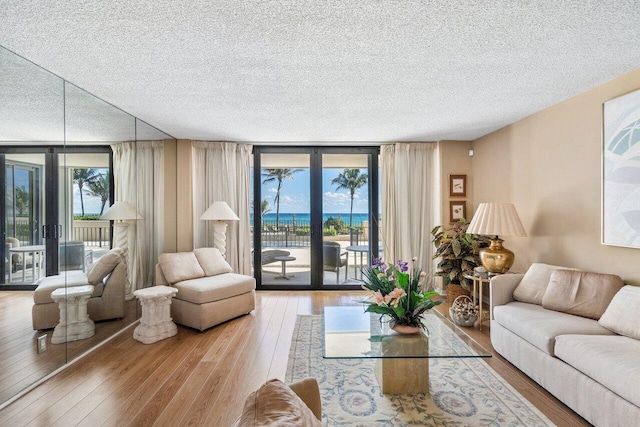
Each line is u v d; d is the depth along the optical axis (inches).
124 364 113.0
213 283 154.2
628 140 104.8
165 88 117.5
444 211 204.4
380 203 212.8
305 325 151.1
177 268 159.0
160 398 92.2
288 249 214.5
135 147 154.4
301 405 36.4
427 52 91.7
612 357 75.7
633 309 89.7
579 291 107.3
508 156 169.6
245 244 206.4
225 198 204.2
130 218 149.9
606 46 88.4
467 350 88.6
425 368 95.8
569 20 75.9
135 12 72.1
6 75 90.1
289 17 74.4
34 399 91.9
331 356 85.0
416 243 207.5
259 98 128.3
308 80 110.9
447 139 202.5
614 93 110.9
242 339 135.1
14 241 95.0
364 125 168.9
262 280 213.6
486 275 150.6
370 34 82.0
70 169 114.3
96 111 126.6
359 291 210.7
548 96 127.8
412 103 135.1
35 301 101.3
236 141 204.5
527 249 156.4
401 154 206.8
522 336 104.2
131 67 100.3
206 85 114.8
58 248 110.1
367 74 106.3
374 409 87.2
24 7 70.0
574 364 83.6
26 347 97.6
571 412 85.4
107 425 80.5
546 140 143.1
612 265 112.5
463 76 108.3
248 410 34.3
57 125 108.2
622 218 106.9
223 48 88.9
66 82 111.7
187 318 147.1
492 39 84.7
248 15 73.5
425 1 68.7
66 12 72.0
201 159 203.6
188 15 73.4
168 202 189.0
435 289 205.0
